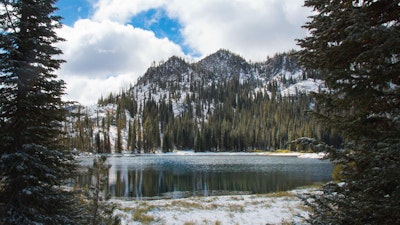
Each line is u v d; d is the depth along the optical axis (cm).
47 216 668
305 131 7950
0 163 654
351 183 351
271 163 5631
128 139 10256
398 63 304
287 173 3819
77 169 801
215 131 10994
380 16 353
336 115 390
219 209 1471
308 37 387
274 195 1914
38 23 748
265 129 11219
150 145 10319
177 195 2419
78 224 686
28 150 682
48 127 752
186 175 3725
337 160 365
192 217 1312
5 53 697
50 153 691
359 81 320
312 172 3919
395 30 273
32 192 662
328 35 363
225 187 2783
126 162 6194
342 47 341
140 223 1198
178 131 11494
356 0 351
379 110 351
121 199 2241
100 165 639
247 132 11131
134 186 2884
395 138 326
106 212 705
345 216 349
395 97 331
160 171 4238
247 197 1909
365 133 358
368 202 337
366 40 323
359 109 367
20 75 696
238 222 1224
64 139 792
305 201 404
